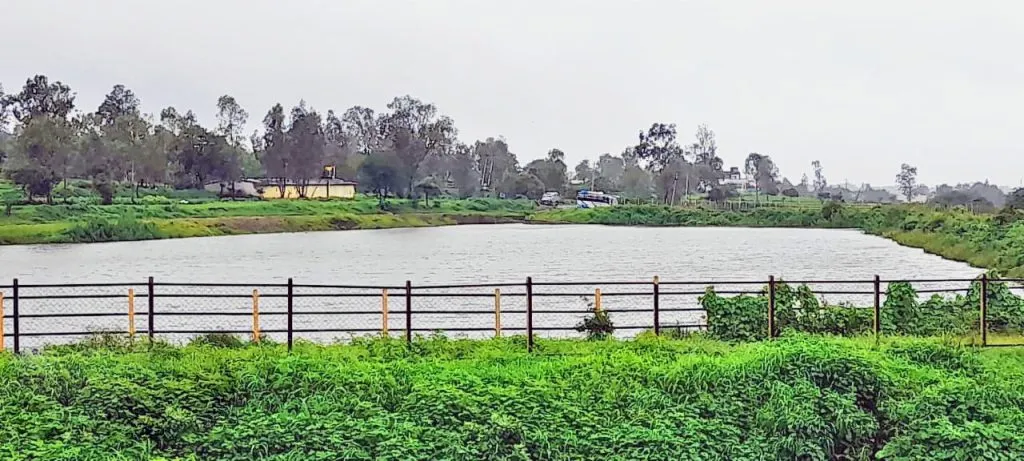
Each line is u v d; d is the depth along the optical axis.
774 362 12.88
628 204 141.75
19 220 82.19
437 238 81.75
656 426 11.47
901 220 85.62
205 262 52.47
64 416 11.32
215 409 12.20
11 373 12.85
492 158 175.38
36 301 29.03
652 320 25.03
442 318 25.52
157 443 11.30
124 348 15.81
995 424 11.30
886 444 11.26
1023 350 16.45
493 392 12.21
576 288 34.53
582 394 12.52
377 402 12.22
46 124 101.81
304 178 132.00
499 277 40.53
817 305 19.09
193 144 122.81
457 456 10.55
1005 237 49.72
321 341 20.39
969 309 19.86
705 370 13.03
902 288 19.66
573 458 10.77
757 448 11.20
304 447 10.76
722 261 50.56
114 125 122.00
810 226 106.12
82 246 69.31
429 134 148.12
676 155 172.12
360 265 49.28
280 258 55.53
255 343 16.95
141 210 94.19
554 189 165.38
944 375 13.77
